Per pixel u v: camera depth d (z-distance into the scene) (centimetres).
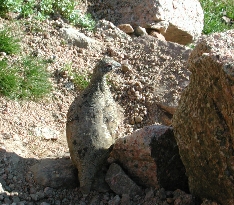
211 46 183
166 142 195
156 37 276
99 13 286
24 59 241
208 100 177
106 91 198
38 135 219
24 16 260
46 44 253
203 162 180
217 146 175
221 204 181
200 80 179
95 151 193
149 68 249
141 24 280
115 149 201
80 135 194
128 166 199
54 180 198
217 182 178
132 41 263
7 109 223
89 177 194
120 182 196
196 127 181
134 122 235
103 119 196
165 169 196
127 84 243
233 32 189
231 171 174
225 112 173
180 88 240
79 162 194
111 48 258
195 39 300
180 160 196
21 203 193
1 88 228
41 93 234
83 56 254
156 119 235
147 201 193
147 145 194
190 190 189
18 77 233
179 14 288
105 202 195
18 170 203
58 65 246
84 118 195
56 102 235
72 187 200
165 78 244
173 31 288
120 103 240
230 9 372
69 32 259
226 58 172
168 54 254
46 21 261
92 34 267
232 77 168
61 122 229
